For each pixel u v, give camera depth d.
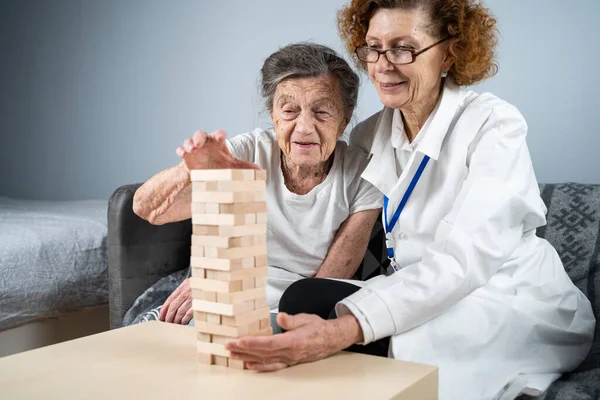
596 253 1.94
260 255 1.23
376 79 1.60
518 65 2.48
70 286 2.62
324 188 1.88
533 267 1.60
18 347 2.54
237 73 3.22
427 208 1.62
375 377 1.17
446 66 1.65
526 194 1.50
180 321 1.85
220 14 3.26
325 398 1.07
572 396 1.42
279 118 1.79
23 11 4.14
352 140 1.98
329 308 1.49
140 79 3.60
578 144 2.38
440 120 1.61
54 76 4.01
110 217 2.26
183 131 3.45
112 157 3.78
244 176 1.19
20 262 2.49
